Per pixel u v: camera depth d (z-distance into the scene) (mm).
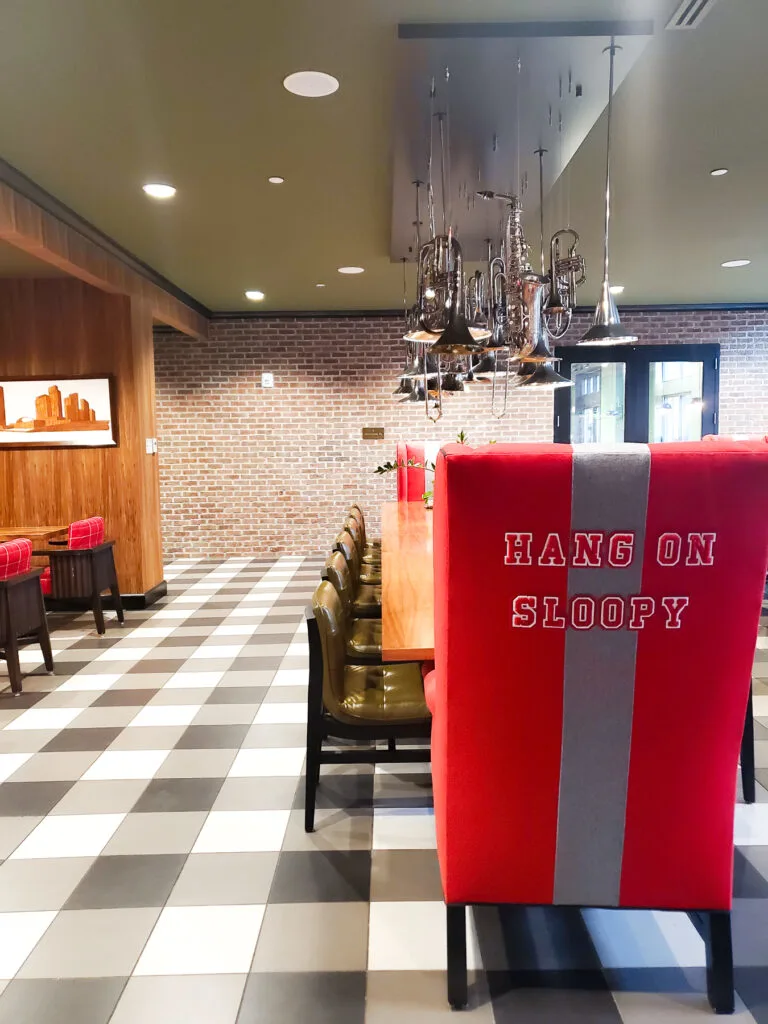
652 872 1534
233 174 3723
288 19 2332
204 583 6656
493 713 1468
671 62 2703
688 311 8039
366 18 2320
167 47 2510
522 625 1416
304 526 7953
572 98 2758
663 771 1484
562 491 1347
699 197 4340
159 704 3572
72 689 3809
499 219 4266
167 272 5898
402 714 2238
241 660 4281
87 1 2229
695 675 1430
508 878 1550
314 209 4289
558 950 1812
